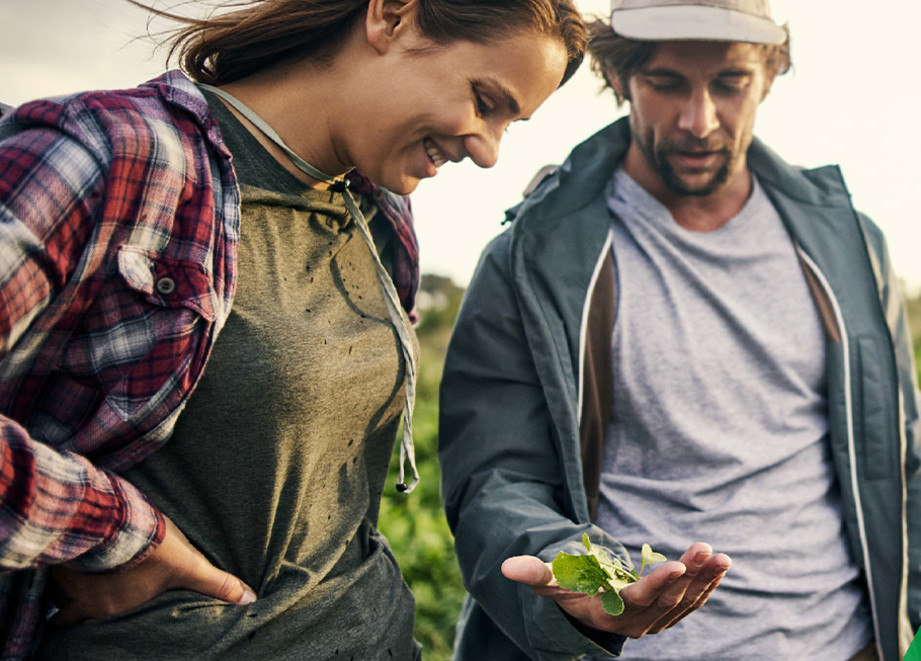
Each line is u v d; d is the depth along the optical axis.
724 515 2.05
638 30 2.01
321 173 1.47
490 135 1.46
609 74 2.24
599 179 2.20
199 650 1.32
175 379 1.21
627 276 2.15
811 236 2.22
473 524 1.88
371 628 1.54
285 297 1.38
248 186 1.37
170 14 1.43
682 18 1.98
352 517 1.58
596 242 2.13
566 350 2.04
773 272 2.20
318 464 1.48
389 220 1.74
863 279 2.21
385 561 1.68
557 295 2.06
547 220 2.14
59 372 1.21
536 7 1.37
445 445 2.12
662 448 2.10
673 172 2.12
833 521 2.14
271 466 1.36
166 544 1.27
